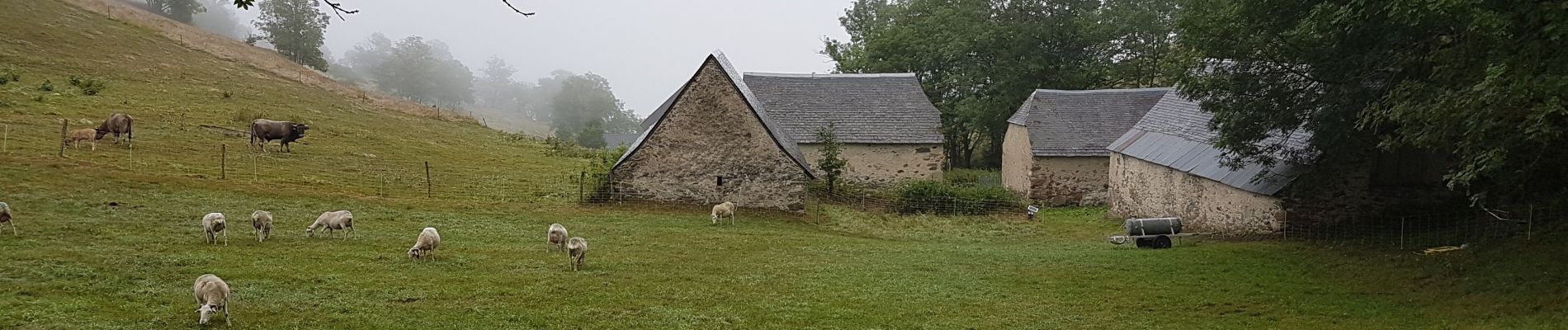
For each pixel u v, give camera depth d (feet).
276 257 58.18
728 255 69.67
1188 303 55.16
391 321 44.11
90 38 192.95
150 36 217.36
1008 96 175.01
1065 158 123.85
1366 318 50.24
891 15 210.38
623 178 96.68
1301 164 75.31
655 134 96.53
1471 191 65.62
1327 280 59.41
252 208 78.74
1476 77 46.19
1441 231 70.28
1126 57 189.67
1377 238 72.08
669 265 64.08
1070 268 66.69
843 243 78.89
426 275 55.67
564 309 48.88
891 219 103.30
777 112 131.75
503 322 45.29
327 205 83.10
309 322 42.83
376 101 213.05
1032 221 106.93
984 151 210.38
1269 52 61.36
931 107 134.92
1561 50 43.01
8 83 138.72
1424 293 53.78
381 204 86.02
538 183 113.80
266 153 116.37
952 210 111.14
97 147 103.40
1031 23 179.01
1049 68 180.75
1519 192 59.26
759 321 48.70
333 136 141.38
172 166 96.32
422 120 187.11
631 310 49.57
